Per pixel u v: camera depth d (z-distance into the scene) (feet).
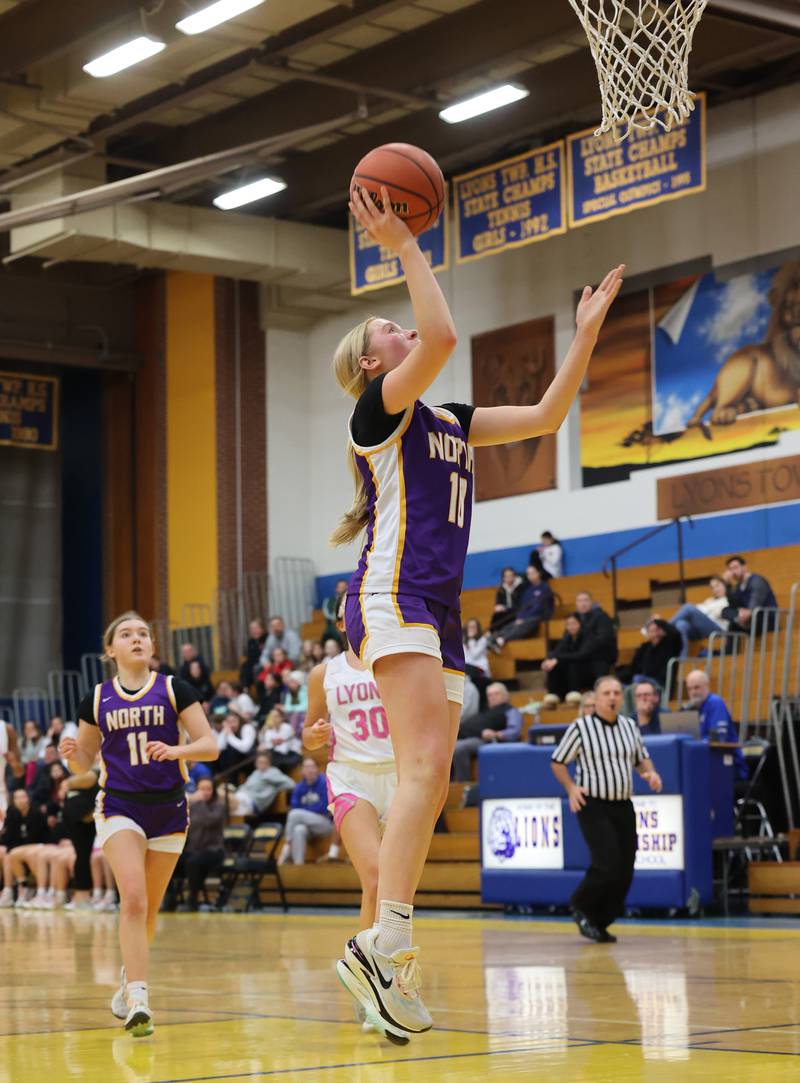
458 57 62.90
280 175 77.77
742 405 67.05
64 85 63.00
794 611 60.54
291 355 89.30
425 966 29.43
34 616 90.84
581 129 70.49
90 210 67.51
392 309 84.48
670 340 70.23
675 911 45.57
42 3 60.34
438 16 61.11
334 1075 14.60
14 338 89.15
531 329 75.97
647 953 31.96
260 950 35.99
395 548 13.87
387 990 13.30
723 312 68.18
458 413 14.97
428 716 13.47
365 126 71.61
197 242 75.25
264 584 86.79
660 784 36.83
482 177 67.31
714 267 68.64
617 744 36.24
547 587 70.08
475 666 65.10
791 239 65.62
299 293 84.89
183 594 88.53
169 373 90.74
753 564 64.03
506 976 26.94
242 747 68.28
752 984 24.45
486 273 78.33
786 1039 17.10
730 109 68.33
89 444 94.89
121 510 93.04
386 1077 14.33
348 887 56.70
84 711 20.90
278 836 58.49
